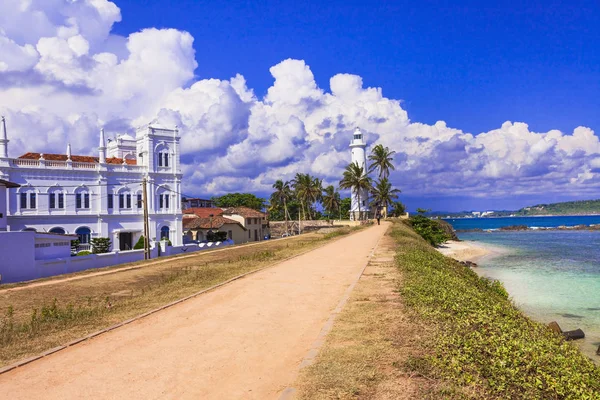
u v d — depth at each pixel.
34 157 55.44
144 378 8.38
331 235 57.69
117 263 37.34
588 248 70.06
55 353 10.09
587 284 34.41
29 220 50.75
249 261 28.61
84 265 34.09
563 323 22.28
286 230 93.56
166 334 11.37
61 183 53.16
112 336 11.36
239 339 10.74
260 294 16.38
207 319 12.82
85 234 54.78
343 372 8.08
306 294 16.09
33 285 22.80
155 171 60.56
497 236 117.25
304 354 9.46
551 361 8.54
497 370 7.79
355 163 107.31
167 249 44.75
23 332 12.00
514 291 31.44
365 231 62.34
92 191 55.28
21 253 29.28
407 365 8.20
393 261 24.69
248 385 7.94
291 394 7.27
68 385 8.15
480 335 9.65
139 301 16.02
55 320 13.31
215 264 28.58
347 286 17.38
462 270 26.80
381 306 13.26
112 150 71.62
